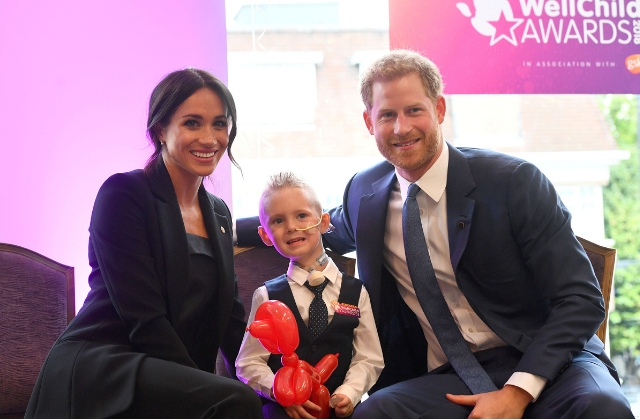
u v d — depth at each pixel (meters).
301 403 1.52
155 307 1.57
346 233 2.01
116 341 1.61
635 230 5.34
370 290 1.81
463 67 2.60
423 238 1.76
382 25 3.15
